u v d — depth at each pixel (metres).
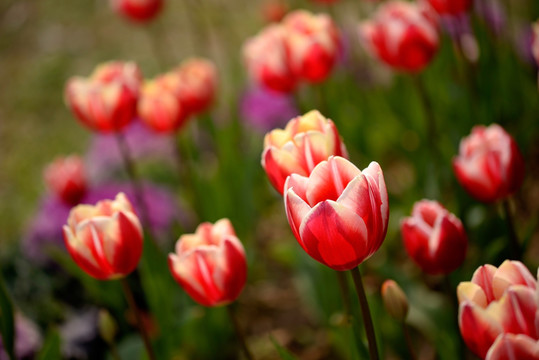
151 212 1.35
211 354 1.22
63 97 2.66
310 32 1.17
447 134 1.30
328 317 1.18
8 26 3.39
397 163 1.57
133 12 1.53
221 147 1.42
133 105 1.13
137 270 1.24
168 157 1.73
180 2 3.11
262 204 1.58
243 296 1.34
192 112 1.24
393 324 1.10
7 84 2.91
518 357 0.78
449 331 1.09
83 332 1.20
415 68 1.15
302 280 1.20
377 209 0.80
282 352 0.95
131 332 1.22
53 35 3.20
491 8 1.38
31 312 1.23
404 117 1.41
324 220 0.80
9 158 2.34
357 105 1.53
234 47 2.34
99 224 0.90
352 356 0.95
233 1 2.84
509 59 1.32
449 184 1.22
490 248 1.05
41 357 1.00
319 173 0.80
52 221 1.29
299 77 1.17
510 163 0.95
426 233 0.93
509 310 0.79
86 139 2.26
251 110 1.71
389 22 1.13
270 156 0.85
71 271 1.17
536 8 1.44
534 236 1.24
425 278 1.25
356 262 0.81
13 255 1.28
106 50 2.92
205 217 1.32
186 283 0.91
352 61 1.61
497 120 1.23
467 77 1.23
